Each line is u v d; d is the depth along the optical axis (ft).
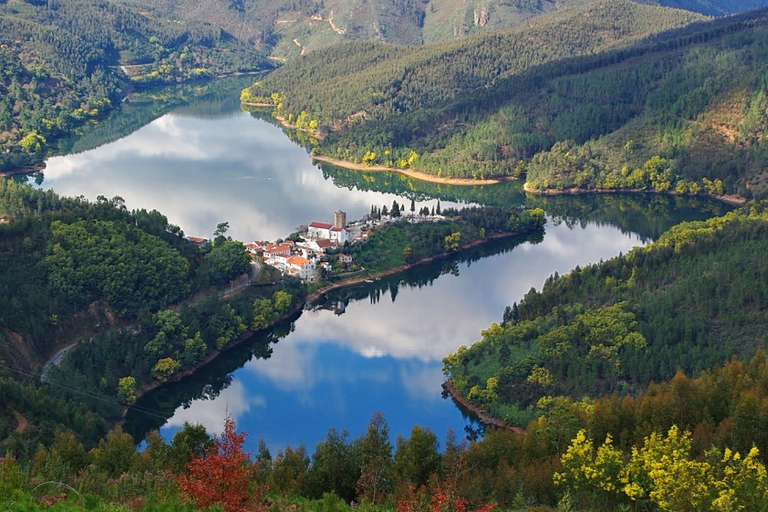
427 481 497.46
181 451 513.04
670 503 413.80
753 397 511.40
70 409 650.84
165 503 393.70
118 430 623.36
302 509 433.89
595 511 459.73
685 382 579.48
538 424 567.18
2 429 582.35
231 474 345.92
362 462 515.91
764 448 497.87
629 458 497.87
